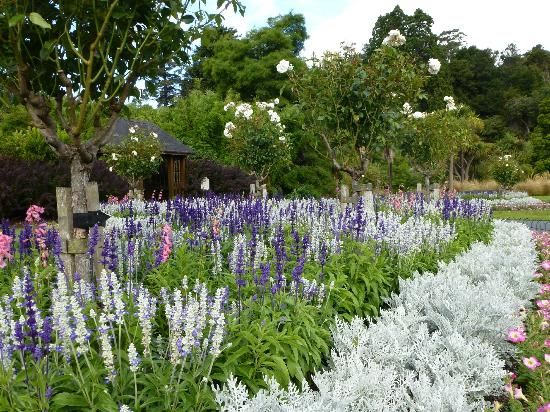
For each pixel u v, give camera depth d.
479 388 3.66
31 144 19.17
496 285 5.66
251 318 3.98
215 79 35.84
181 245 5.78
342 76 8.59
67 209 4.17
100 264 4.29
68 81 3.98
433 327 5.02
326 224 6.97
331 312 4.65
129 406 2.83
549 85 62.22
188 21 4.28
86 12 3.97
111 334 3.37
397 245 6.43
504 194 34.50
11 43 3.63
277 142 15.51
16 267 5.19
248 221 7.14
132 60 4.46
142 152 18.78
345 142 9.50
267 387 3.34
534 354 4.22
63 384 2.92
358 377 3.39
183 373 3.07
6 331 2.80
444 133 14.70
